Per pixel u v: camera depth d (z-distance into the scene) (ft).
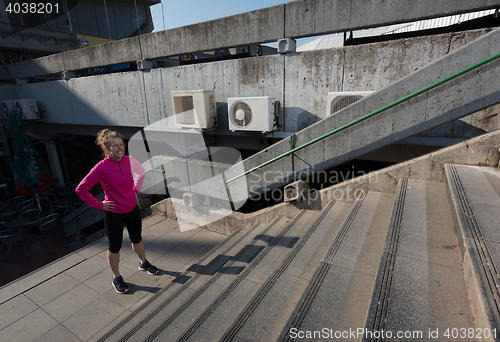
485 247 5.10
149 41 21.04
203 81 19.89
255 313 5.92
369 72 14.49
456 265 5.62
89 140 44.16
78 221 26.16
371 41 16.93
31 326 8.90
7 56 40.55
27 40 40.91
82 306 9.70
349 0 13.79
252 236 12.78
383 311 4.56
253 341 5.20
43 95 30.76
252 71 17.92
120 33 54.24
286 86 17.08
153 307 8.90
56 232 30.19
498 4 10.84
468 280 4.94
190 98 18.10
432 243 6.40
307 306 5.44
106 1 51.01
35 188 32.30
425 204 8.48
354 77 14.94
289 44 16.02
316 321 5.05
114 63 23.50
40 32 41.57
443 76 9.72
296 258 8.00
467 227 5.82
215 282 9.10
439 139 13.88
